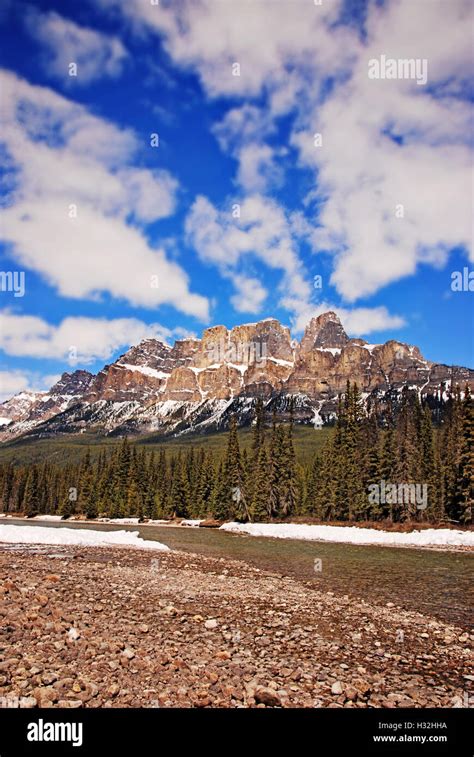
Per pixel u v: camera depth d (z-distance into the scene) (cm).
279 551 3966
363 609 1758
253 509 8888
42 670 931
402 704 945
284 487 9088
